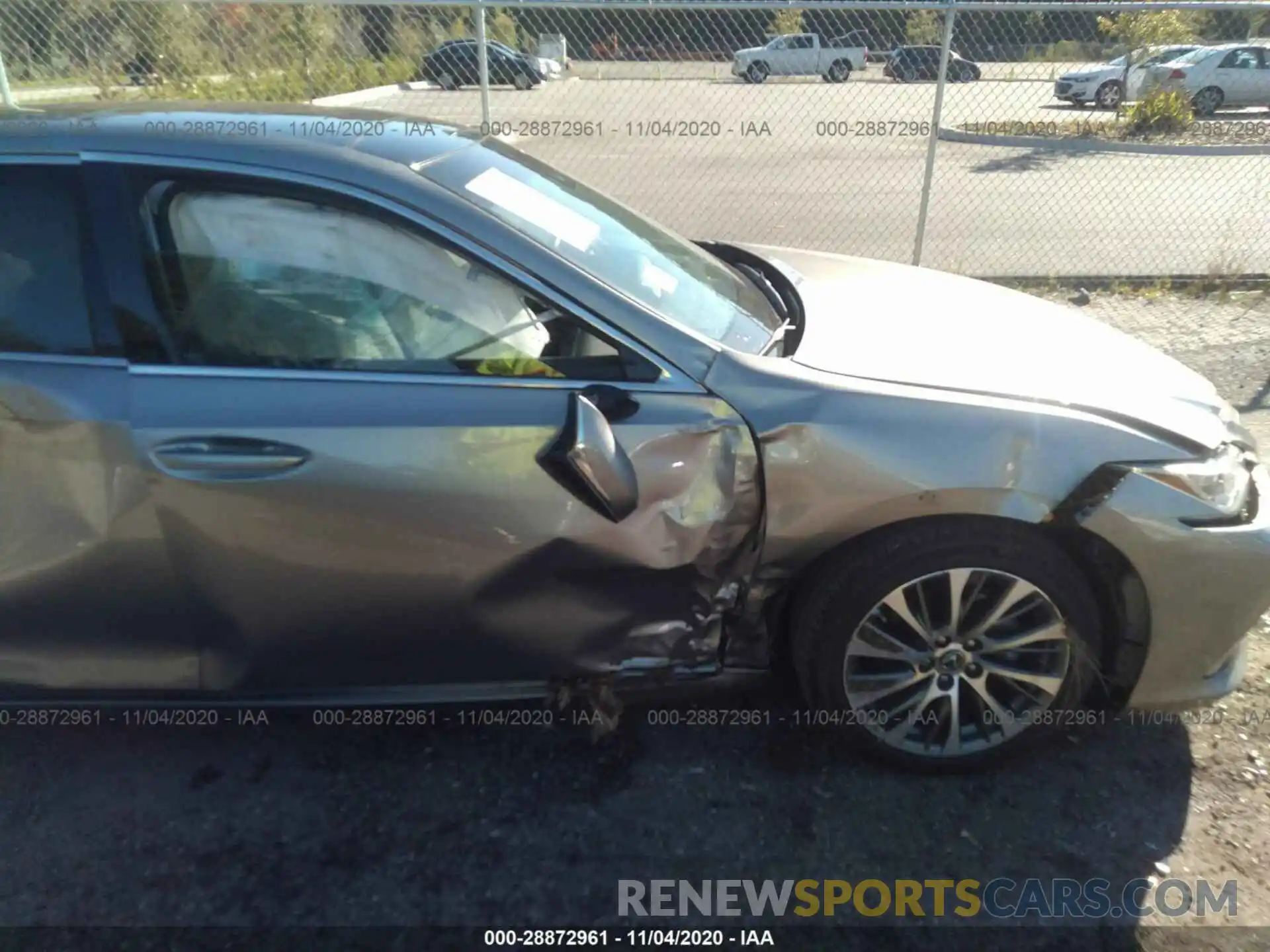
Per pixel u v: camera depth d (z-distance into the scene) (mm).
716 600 2447
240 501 2236
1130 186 10875
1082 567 2461
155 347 2275
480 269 2318
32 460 2256
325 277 2311
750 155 12883
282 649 2416
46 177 2322
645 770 2674
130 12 7332
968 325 2830
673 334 2334
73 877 2361
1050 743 2746
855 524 2332
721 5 6344
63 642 2416
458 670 2488
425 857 2418
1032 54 9438
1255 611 2430
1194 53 17859
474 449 2238
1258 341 5871
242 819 2531
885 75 9703
